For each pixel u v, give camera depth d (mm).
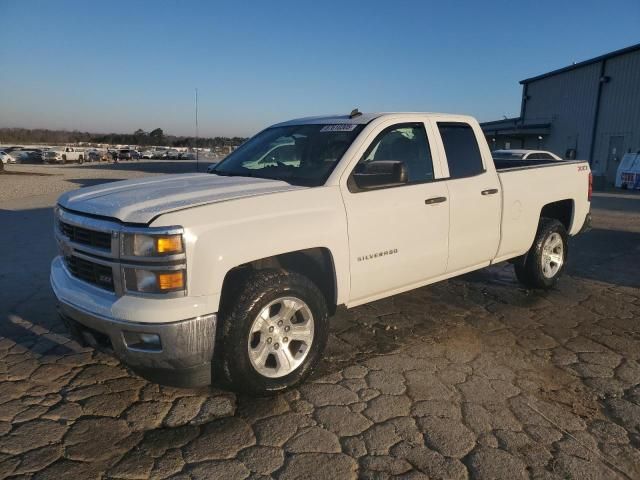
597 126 28828
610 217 12875
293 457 2924
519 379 3881
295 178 4027
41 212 12945
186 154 74125
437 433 3160
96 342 3299
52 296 5707
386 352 4336
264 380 3453
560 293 6027
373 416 3346
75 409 3402
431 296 5840
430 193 4387
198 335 3061
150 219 3014
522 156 15312
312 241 3574
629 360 4242
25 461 2852
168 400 3537
